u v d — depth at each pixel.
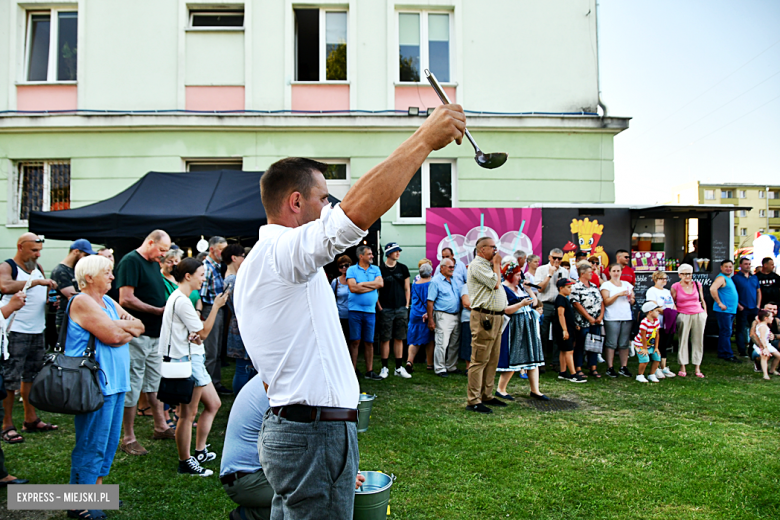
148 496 3.37
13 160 9.74
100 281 3.19
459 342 7.44
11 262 4.65
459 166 10.12
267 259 1.55
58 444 4.34
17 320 4.56
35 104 9.87
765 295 9.24
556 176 10.24
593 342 7.07
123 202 6.56
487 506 3.25
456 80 10.26
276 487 1.59
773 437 4.58
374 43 10.14
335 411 1.57
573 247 8.95
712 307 8.95
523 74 10.33
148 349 4.34
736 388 6.59
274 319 1.56
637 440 4.46
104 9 9.86
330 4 10.14
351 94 10.07
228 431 2.38
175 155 9.74
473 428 4.79
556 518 3.12
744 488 3.52
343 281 7.21
